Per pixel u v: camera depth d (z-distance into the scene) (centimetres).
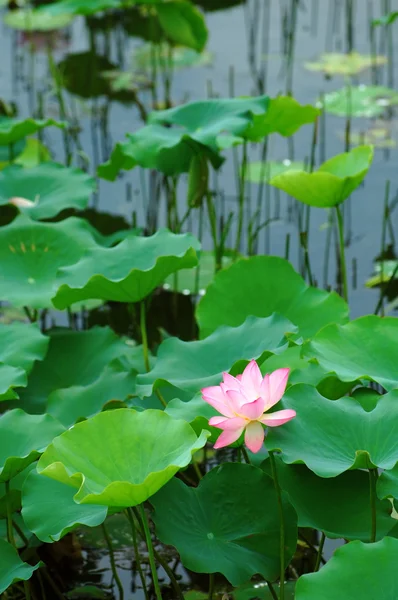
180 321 543
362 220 611
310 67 828
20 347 432
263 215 630
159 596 368
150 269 412
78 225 488
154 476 345
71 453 362
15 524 405
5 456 385
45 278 471
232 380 365
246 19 949
